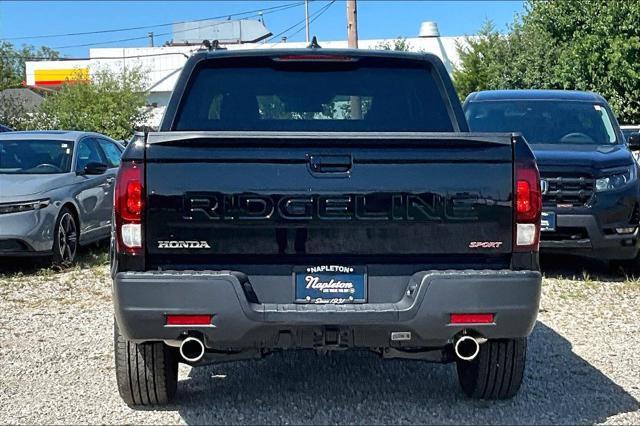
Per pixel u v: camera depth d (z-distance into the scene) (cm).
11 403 517
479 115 1045
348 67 534
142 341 442
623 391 542
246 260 436
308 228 433
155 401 502
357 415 495
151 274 424
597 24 2273
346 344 439
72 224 1018
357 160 434
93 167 1068
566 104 1049
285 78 530
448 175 437
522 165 440
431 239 438
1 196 943
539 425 477
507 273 433
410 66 538
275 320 424
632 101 2256
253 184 430
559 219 870
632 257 907
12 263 1036
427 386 555
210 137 428
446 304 428
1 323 736
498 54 2808
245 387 553
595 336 689
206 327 425
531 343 666
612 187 876
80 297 845
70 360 616
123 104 3981
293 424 480
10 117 3819
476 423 480
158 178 428
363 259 438
